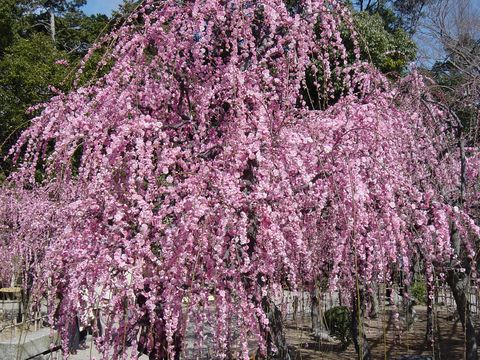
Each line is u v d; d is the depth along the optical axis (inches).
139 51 140.0
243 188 130.6
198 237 115.0
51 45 535.5
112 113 131.3
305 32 157.8
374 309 255.9
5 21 616.7
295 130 146.4
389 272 156.6
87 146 129.7
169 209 118.2
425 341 288.0
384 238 142.3
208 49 148.6
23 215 264.2
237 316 126.0
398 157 163.3
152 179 122.0
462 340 321.4
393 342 279.4
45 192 220.8
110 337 116.4
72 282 119.2
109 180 120.0
